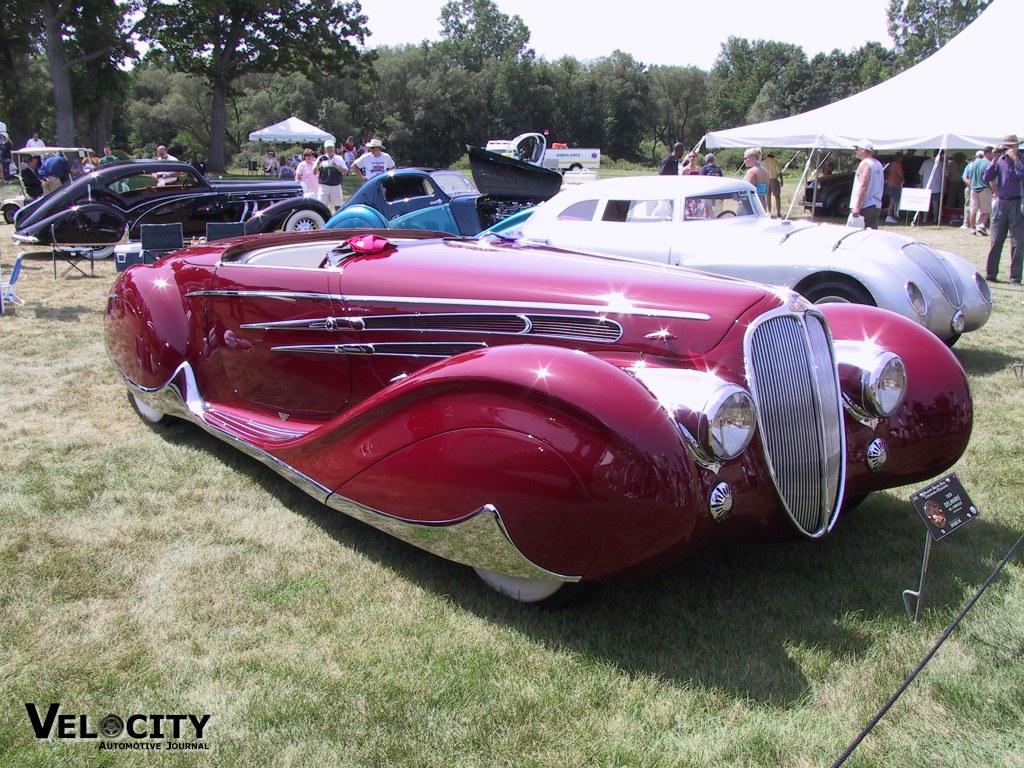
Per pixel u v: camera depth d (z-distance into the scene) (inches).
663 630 102.0
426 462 101.4
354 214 380.5
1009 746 82.0
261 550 123.1
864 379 114.7
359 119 2763.3
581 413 89.8
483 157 401.7
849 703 88.4
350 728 84.0
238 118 2434.8
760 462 101.5
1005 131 578.6
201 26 1398.9
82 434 171.6
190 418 158.7
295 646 98.5
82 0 1230.9
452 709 87.0
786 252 234.7
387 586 112.7
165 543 124.8
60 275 383.2
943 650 98.3
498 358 97.5
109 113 1605.6
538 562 95.5
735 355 102.7
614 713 86.6
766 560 121.7
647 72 3302.2
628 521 89.4
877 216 404.5
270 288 143.1
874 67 3112.7
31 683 90.7
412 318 127.6
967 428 122.3
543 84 3024.1
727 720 85.5
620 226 271.6
